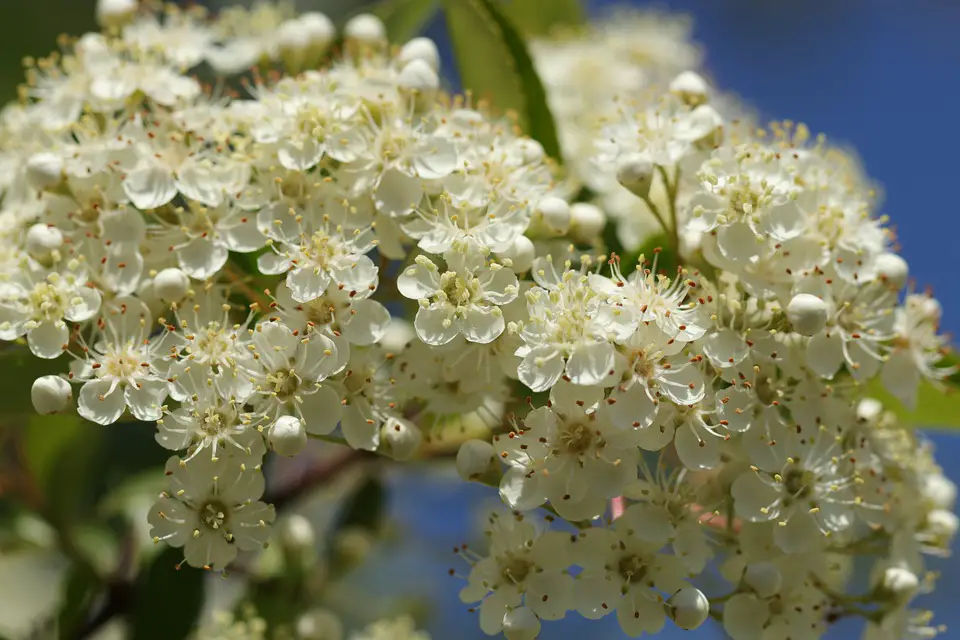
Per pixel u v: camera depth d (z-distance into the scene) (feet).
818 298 0.89
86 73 0.95
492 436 0.91
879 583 0.92
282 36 0.97
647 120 0.93
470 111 0.93
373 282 0.89
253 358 0.88
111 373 0.88
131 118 0.94
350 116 0.91
